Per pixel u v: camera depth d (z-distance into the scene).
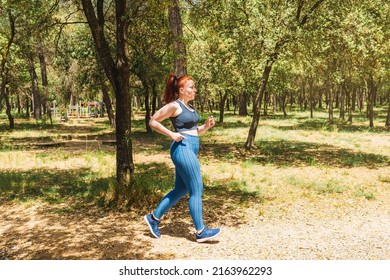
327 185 8.23
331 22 12.52
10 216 6.06
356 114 42.44
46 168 10.83
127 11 7.44
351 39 12.30
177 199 4.96
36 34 9.66
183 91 4.63
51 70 35.41
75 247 4.65
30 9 9.42
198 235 4.76
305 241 4.88
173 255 4.38
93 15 6.84
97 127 28.36
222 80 22.92
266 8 12.77
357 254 4.42
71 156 13.28
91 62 23.19
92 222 5.68
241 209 6.46
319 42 12.68
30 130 25.89
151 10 7.96
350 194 7.58
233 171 10.28
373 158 12.52
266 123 28.92
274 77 26.80
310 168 10.75
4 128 27.52
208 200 7.06
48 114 32.56
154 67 18.84
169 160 12.46
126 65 6.89
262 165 11.30
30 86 39.03
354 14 12.17
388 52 19.00
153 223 4.98
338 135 20.02
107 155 13.44
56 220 5.81
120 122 7.02
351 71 23.70
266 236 5.07
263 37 12.19
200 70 24.70
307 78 35.41
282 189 8.05
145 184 6.92
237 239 4.95
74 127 28.50
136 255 4.38
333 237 5.05
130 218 5.87
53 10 9.28
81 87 26.98
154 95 22.05
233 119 33.28
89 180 8.91
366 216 6.09
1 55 18.31
